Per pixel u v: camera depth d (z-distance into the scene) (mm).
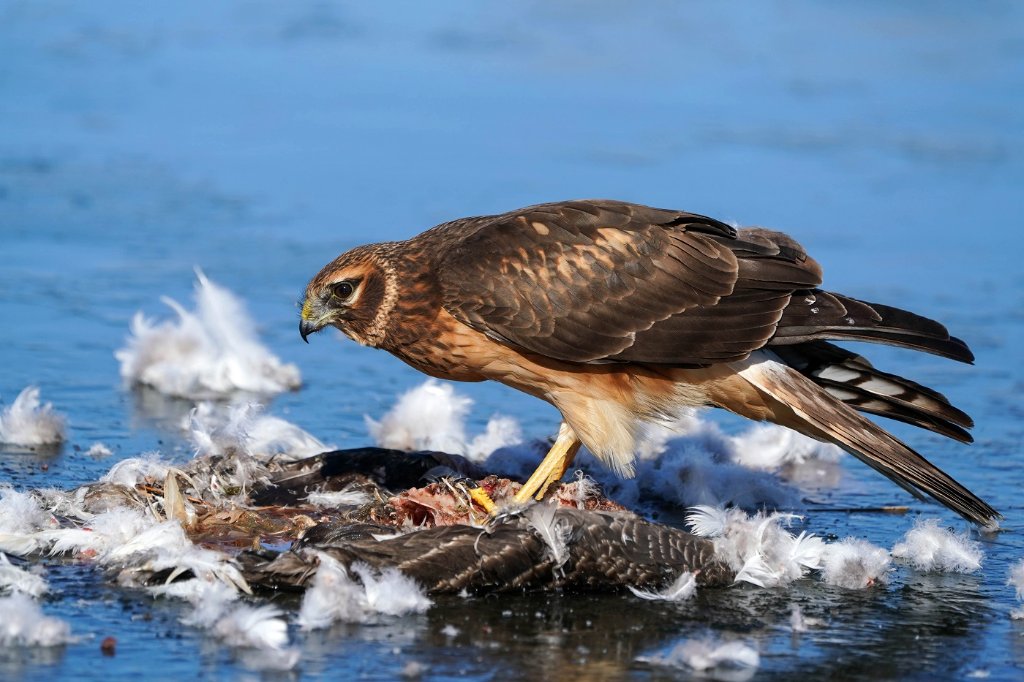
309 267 19047
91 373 15141
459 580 8992
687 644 8211
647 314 10930
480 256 11078
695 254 10984
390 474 11633
